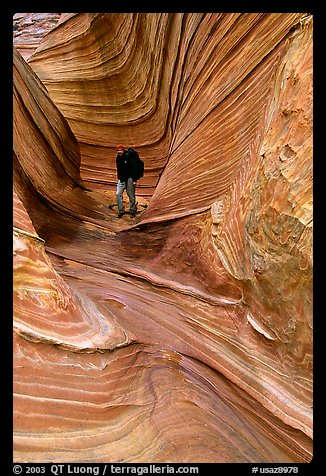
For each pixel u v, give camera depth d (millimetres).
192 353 3129
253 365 2875
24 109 5672
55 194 6391
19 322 2051
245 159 3818
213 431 2240
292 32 3320
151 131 9398
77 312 2721
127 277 4891
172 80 7035
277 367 2730
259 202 3090
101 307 3441
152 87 8734
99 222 6668
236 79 4270
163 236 5105
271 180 2938
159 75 8016
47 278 2510
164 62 7648
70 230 6098
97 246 5852
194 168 4848
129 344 2846
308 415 2352
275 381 2652
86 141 10688
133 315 3588
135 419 2164
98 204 7629
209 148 4605
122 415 2160
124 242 5742
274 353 2805
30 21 16844
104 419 2059
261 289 2982
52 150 6582
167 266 4816
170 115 7578
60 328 2334
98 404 2113
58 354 2154
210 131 4641
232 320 3393
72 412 1962
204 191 4531
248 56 4105
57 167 6816
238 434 2324
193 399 2498
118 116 10250
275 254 2779
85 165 10508
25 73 6227
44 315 2268
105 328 2883
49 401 1907
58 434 1836
